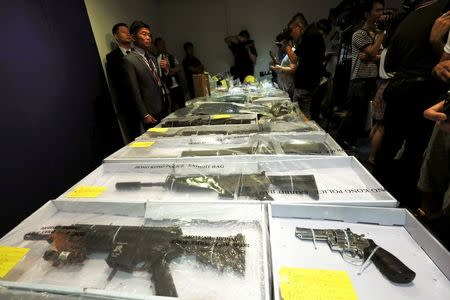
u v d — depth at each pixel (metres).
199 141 1.33
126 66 2.35
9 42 1.74
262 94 2.61
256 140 1.28
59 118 2.16
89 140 2.52
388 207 0.73
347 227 0.70
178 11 5.35
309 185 0.87
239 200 0.78
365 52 2.43
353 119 2.80
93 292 0.51
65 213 0.83
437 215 1.28
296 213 0.74
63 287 0.53
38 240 0.70
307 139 1.27
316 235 0.65
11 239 0.71
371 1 2.26
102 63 2.83
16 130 1.76
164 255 0.61
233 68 5.21
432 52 1.54
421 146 1.75
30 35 1.91
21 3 1.84
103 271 0.61
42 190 1.95
